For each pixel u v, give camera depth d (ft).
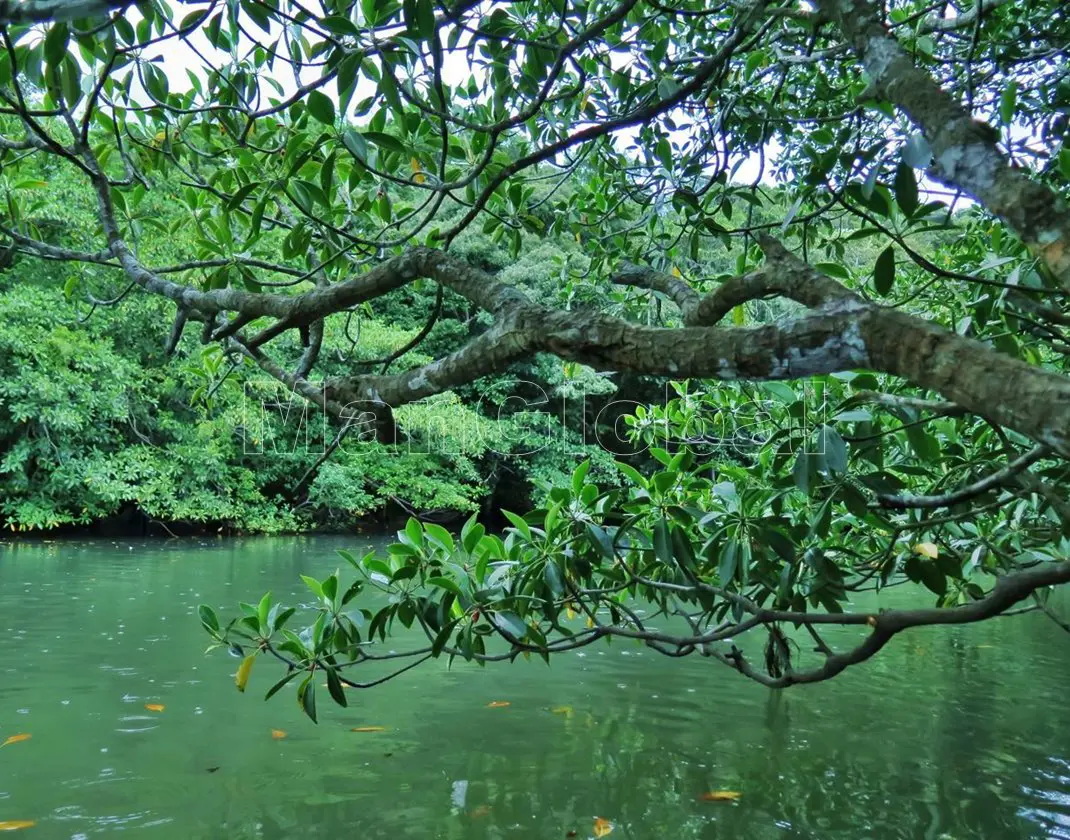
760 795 9.40
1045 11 9.07
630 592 9.25
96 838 8.03
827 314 3.21
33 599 22.54
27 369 41.63
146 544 42.14
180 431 47.14
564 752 10.79
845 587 7.88
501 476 59.52
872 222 4.59
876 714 12.66
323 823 8.46
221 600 22.72
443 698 13.28
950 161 3.46
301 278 7.52
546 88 5.49
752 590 9.12
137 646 16.65
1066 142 7.79
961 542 9.64
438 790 9.43
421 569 8.37
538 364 52.49
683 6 9.05
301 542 45.57
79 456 44.65
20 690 13.34
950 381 2.78
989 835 8.41
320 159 7.67
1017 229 3.17
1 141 6.85
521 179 9.62
